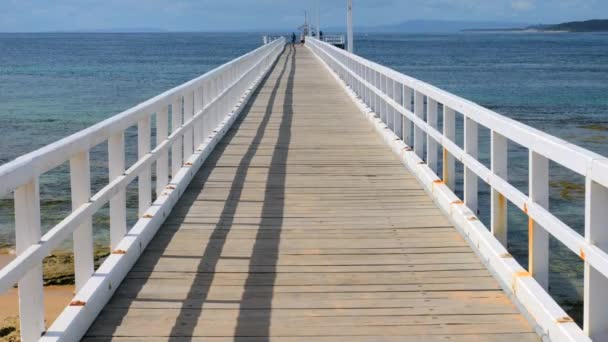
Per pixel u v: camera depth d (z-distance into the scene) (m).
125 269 5.84
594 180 3.78
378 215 7.96
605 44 189.00
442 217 7.84
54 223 15.41
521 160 21.52
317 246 6.79
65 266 11.87
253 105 19.38
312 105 19.41
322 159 11.46
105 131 5.48
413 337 4.71
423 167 9.53
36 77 68.38
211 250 6.64
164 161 8.41
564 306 9.19
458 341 4.64
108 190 5.52
